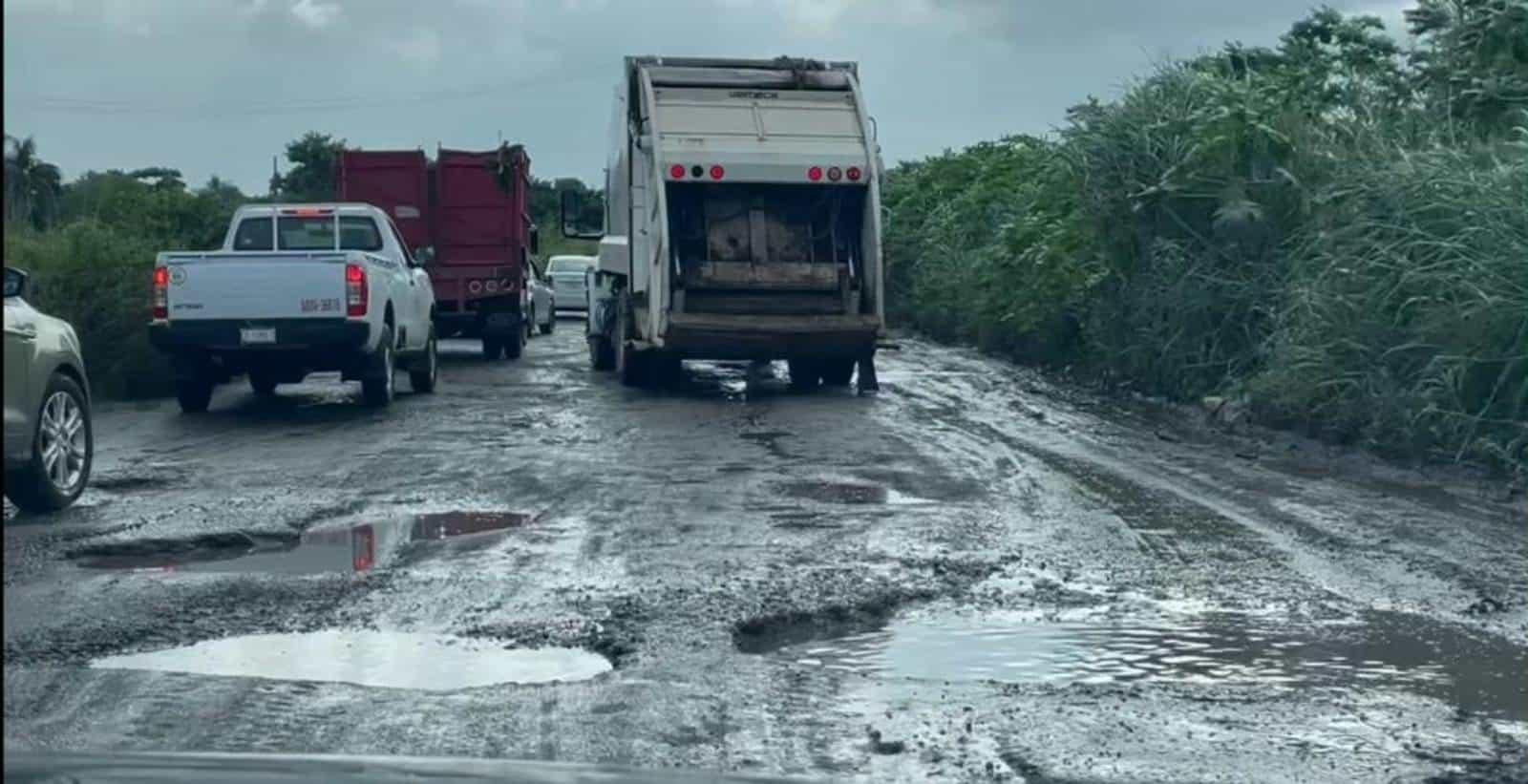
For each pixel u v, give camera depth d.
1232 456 14.48
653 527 10.59
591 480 12.80
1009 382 22.53
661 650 7.35
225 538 10.27
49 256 21.84
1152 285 19.91
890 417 17.81
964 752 5.87
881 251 20.56
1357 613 8.20
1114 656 7.34
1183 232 19.62
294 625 7.85
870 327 20.36
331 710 6.37
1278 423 15.91
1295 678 6.96
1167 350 19.25
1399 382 14.34
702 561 9.41
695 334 20.16
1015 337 26.50
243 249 20.52
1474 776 5.67
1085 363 22.89
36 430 11.06
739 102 20.75
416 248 28.05
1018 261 23.73
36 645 7.44
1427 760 5.84
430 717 6.27
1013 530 10.50
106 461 14.16
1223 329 18.61
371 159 28.06
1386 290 14.74
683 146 20.25
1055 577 9.05
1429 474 13.09
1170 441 15.58
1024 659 7.29
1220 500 11.82
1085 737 6.07
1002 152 36.06
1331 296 15.34
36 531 10.51
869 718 6.31
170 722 6.19
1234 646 7.52
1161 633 7.79
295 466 13.77
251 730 6.09
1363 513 11.27
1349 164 17.30
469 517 11.12
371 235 20.67
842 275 20.81
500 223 28.27
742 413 18.23
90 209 34.72
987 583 8.88
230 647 7.44
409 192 28.06
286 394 21.27
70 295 21.17
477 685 6.79
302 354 18.28
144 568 9.39
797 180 20.41
